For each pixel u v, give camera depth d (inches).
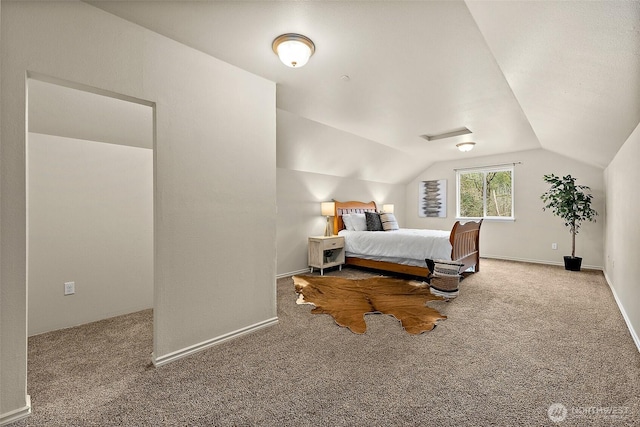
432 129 159.0
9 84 55.6
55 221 98.3
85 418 56.2
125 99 71.2
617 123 90.0
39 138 95.4
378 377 69.2
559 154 196.1
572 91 78.5
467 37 74.0
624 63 54.9
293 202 184.5
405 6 62.7
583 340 87.8
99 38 65.3
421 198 271.3
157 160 74.2
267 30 72.4
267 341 88.6
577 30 51.2
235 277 90.7
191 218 80.6
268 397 62.1
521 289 143.3
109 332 95.9
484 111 128.8
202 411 58.1
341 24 69.5
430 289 139.9
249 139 94.8
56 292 98.3
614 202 137.4
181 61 78.7
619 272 122.3
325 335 92.9
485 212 236.8
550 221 203.9
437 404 59.4
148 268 120.0
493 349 82.7
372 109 129.0
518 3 50.3
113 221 110.9
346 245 195.6
